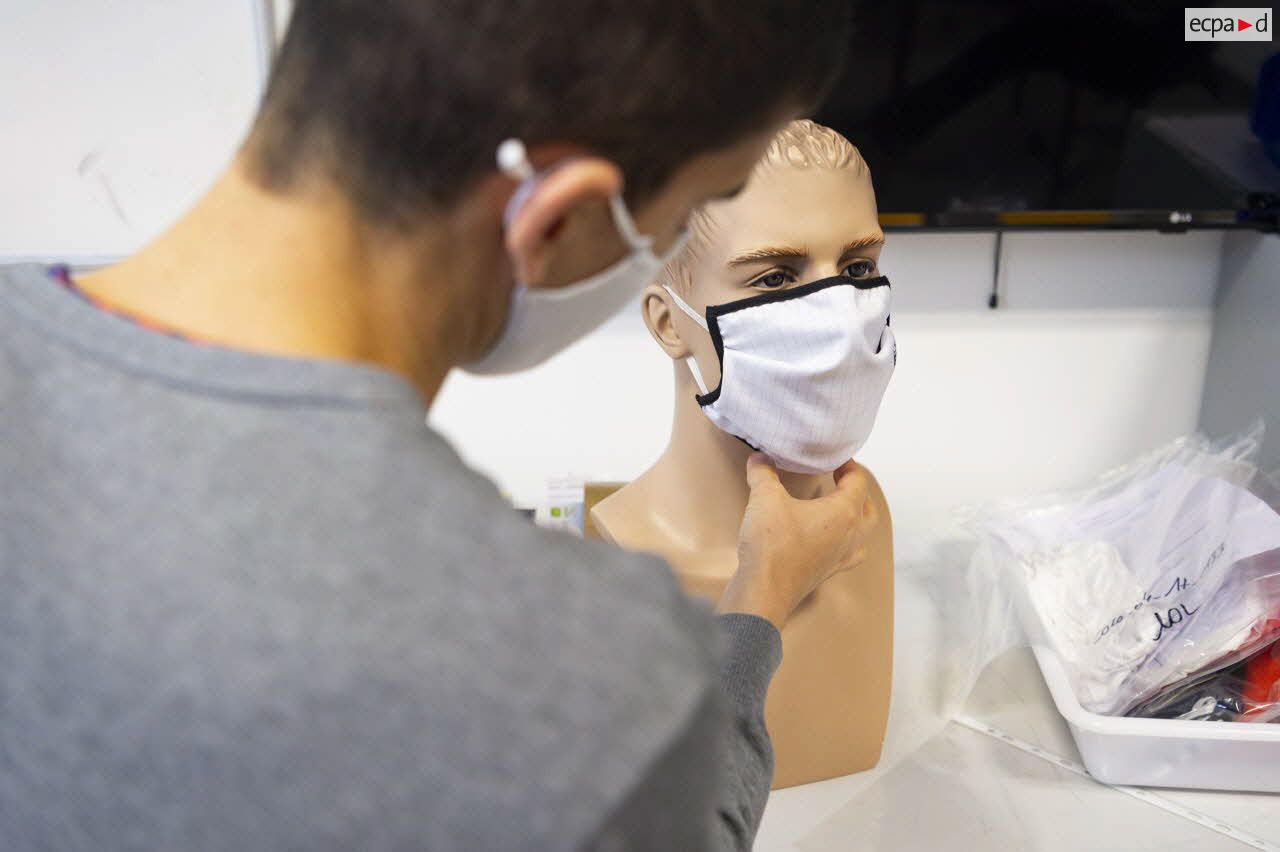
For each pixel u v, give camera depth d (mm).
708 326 859
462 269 397
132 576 313
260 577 308
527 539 335
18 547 328
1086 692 1002
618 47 343
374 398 338
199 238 377
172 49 1239
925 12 1235
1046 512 1208
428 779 302
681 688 325
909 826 935
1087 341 1518
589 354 1458
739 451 944
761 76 379
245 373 333
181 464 322
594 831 302
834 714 966
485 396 1482
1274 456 1368
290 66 371
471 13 336
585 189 358
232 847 308
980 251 1452
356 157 359
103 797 319
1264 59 1260
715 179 426
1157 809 956
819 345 817
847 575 945
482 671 308
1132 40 1253
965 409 1541
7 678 328
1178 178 1337
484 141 355
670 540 1008
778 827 934
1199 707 986
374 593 310
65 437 335
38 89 1231
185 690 303
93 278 392
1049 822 939
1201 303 1518
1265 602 973
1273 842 908
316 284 366
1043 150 1317
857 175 843
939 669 1184
